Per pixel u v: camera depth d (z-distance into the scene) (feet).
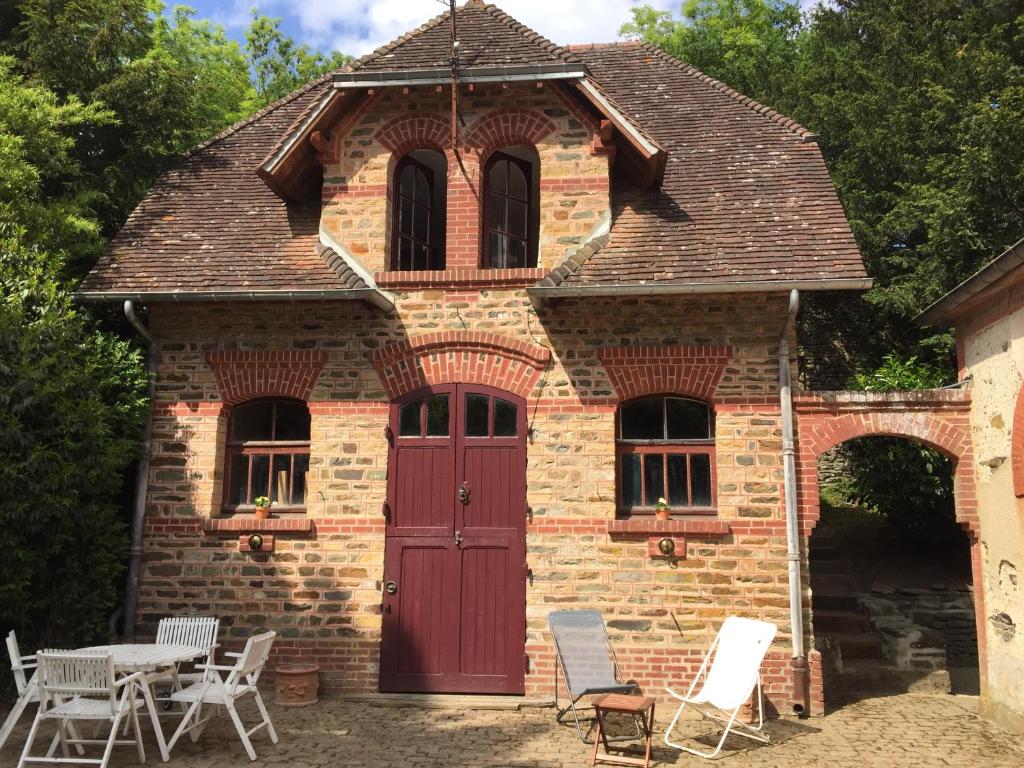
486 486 31.60
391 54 35.40
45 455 28.07
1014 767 23.40
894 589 44.62
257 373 32.96
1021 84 52.75
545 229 33.27
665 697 29.45
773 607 29.60
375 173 34.32
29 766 22.63
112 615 31.94
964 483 30.48
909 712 29.91
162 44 73.41
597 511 30.76
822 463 59.21
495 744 25.03
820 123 61.67
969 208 48.42
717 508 30.68
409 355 32.58
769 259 30.89
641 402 32.22
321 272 32.60
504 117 34.09
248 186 38.47
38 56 42.01
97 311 36.60
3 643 29.19
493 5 38.37
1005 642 28.07
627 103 41.06
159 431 32.89
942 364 52.06
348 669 30.91
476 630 30.78
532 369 31.99
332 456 32.24
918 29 60.85
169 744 23.20
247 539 31.71
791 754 24.54
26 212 35.47
